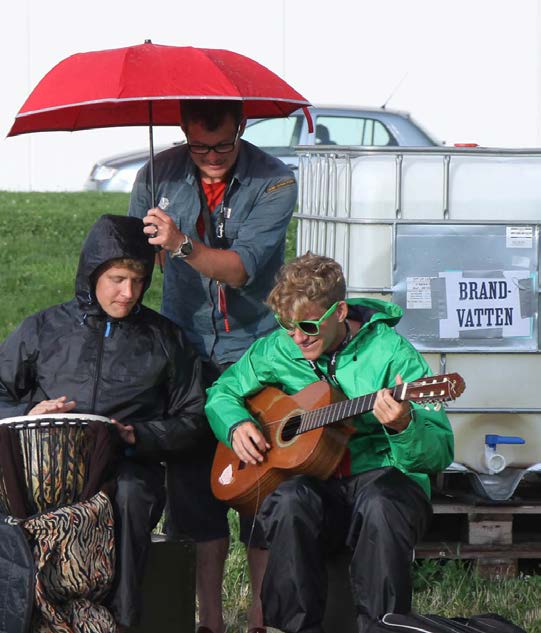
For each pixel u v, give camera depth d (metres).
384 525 4.89
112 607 5.02
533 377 6.78
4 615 4.67
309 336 5.13
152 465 5.52
